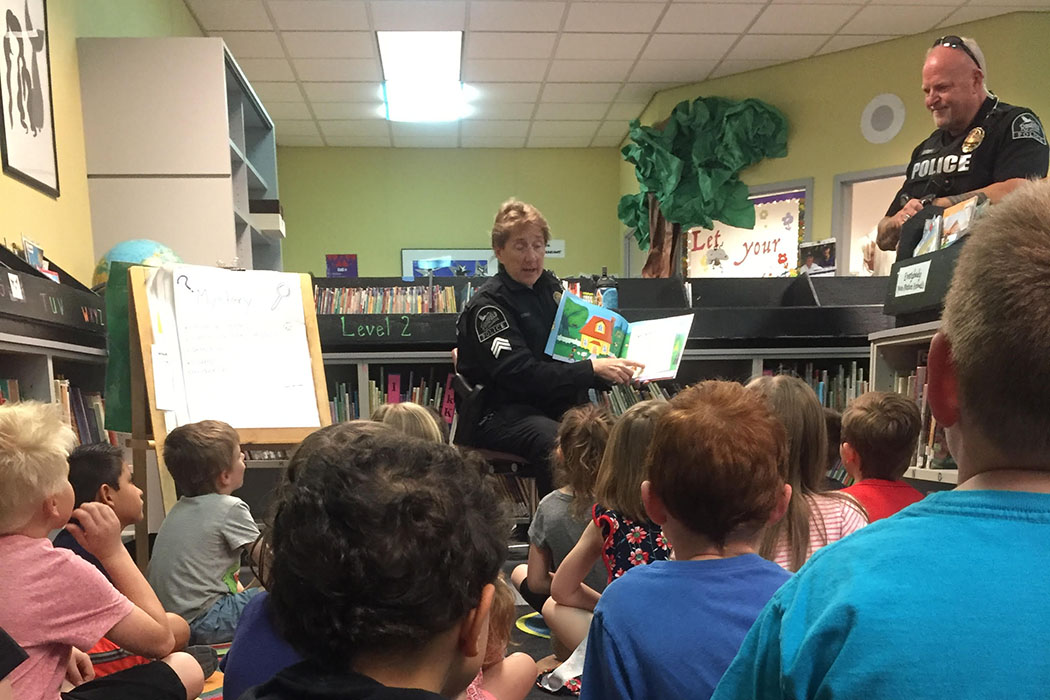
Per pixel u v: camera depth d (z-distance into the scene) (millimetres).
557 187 7777
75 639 1151
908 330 2238
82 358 2395
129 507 1725
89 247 3217
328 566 513
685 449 924
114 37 3363
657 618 871
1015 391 413
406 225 7633
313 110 6484
